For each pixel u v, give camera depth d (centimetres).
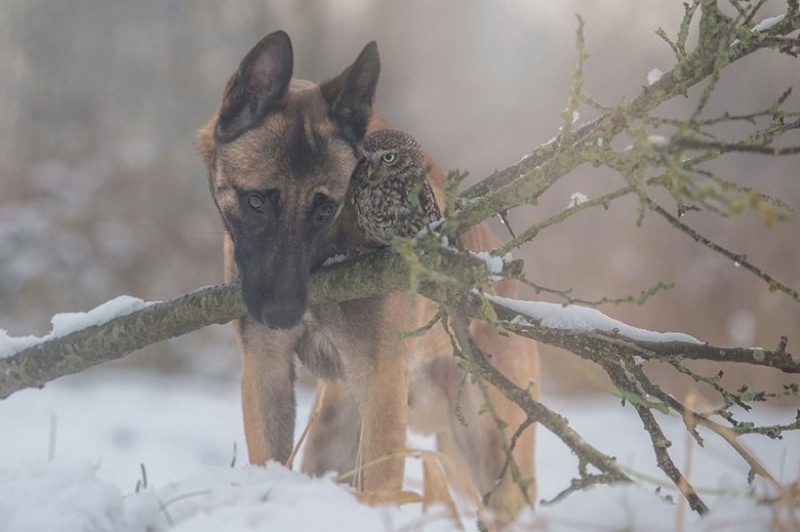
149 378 2438
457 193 695
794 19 725
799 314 2339
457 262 664
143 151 3050
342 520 561
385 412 887
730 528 523
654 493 593
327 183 820
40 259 2647
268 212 812
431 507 620
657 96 666
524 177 676
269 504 592
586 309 717
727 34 615
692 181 539
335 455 1044
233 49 3812
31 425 1791
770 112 610
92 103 3569
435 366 1065
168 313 782
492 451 1085
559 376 2386
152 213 2914
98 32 3709
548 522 529
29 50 3631
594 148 632
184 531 555
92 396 2094
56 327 802
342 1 4062
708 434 1602
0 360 809
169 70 3741
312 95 858
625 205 2717
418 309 927
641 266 2548
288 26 3972
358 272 770
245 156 825
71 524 583
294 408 935
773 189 2809
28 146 3156
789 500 527
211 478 675
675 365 692
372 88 855
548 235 2752
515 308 718
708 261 2473
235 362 2644
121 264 2758
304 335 911
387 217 762
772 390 2172
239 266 819
